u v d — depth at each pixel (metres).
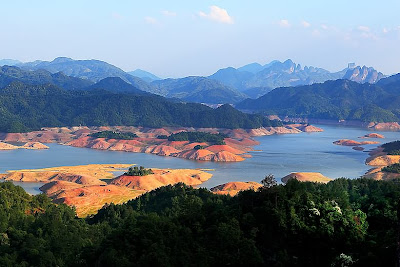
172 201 118.81
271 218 81.00
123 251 79.94
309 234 78.00
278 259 75.81
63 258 91.88
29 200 130.62
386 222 83.00
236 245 76.81
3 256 91.12
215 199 113.44
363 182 130.00
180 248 78.31
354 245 76.12
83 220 123.75
